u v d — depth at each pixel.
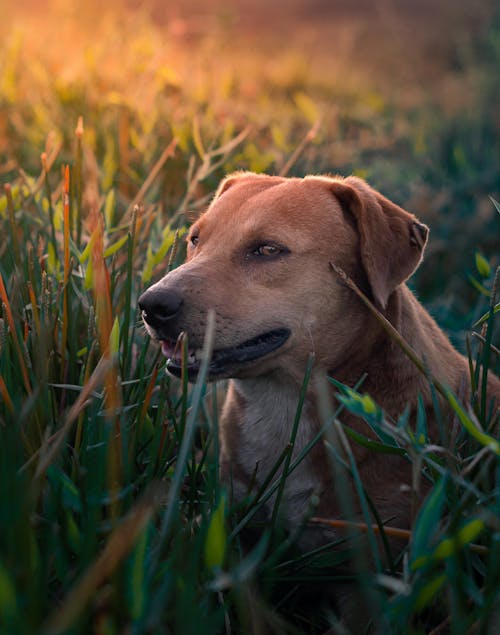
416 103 3.10
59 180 1.33
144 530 0.67
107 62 1.57
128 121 1.42
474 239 1.63
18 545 0.69
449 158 2.01
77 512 0.79
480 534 0.80
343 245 0.97
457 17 5.17
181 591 0.70
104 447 0.78
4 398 0.80
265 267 0.95
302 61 3.22
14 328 0.86
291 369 0.97
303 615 0.92
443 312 1.36
